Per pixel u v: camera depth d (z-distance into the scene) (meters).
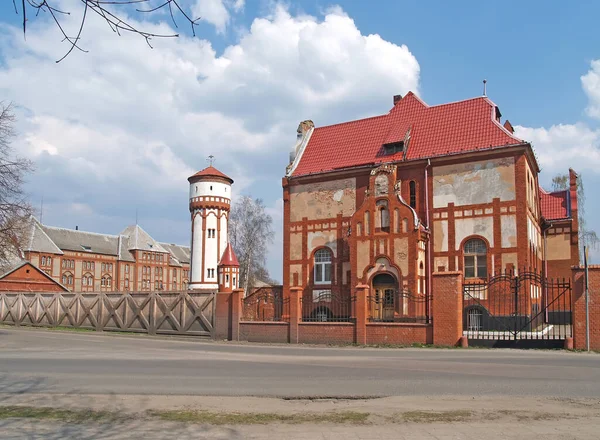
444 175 37.50
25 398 13.20
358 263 37.09
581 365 18.31
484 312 34.44
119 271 114.88
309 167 43.75
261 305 40.03
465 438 9.30
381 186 37.00
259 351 24.84
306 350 25.25
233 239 75.06
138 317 37.31
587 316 22.80
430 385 14.75
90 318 41.12
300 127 46.19
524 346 24.08
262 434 9.59
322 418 10.85
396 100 46.47
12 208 35.22
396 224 36.09
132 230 122.56
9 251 37.25
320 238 41.69
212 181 68.12
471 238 36.00
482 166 36.19
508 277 25.98
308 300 41.44
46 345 28.39
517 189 34.84
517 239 34.50
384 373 16.95
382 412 11.42
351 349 25.53
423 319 34.28
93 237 113.44
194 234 68.06
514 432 9.66
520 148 34.91
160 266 124.94
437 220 37.28
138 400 12.90
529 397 13.03
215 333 32.53
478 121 38.50
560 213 47.81
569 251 46.97
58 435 9.58
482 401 12.59
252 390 14.20
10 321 48.53
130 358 21.80
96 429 10.01
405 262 35.41
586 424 10.26
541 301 38.50
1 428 10.09
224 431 9.83
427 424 10.30
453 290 25.55
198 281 66.81
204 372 17.48
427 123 40.91
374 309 36.31
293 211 43.25
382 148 41.31
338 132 45.25
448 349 24.38
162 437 9.45
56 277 101.81
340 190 41.38
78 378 16.31
